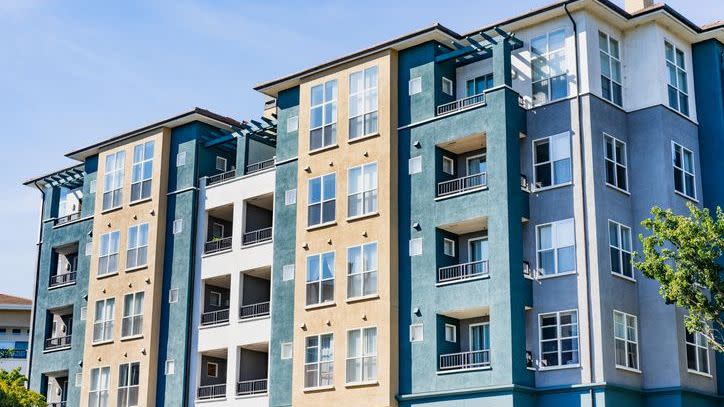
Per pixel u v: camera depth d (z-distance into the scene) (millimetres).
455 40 42156
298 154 44781
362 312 40500
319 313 41938
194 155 49938
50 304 54969
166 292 49031
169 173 50812
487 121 39375
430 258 39688
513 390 36000
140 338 48688
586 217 37500
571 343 36750
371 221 41281
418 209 40594
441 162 40969
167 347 48125
